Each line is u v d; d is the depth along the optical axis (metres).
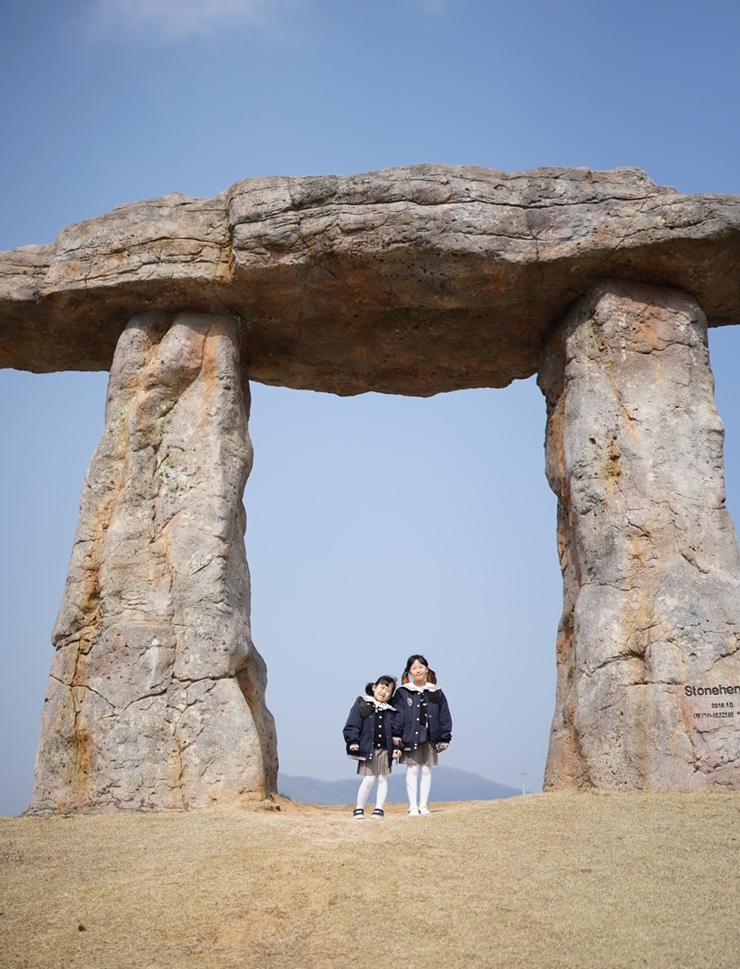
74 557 19.14
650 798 16.11
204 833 14.99
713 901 12.22
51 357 22.50
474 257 18.84
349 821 15.80
